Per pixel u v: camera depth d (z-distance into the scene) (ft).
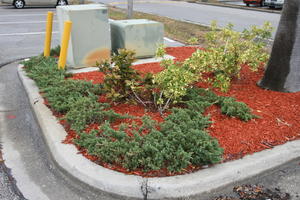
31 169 11.77
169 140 11.51
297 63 16.44
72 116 13.30
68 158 11.28
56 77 18.40
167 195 9.84
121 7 64.49
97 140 11.66
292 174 11.26
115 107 15.03
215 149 11.07
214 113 14.39
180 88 13.28
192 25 42.42
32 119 15.93
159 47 16.20
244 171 10.80
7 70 23.91
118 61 15.15
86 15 20.75
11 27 41.55
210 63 15.70
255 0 71.10
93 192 10.31
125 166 10.63
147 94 15.37
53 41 33.40
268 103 15.39
